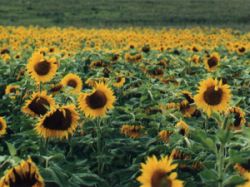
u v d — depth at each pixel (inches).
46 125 214.4
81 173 207.0
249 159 185.5
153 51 716.7
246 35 1408.7
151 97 340.2
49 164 197.5
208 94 222.5
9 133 307.7
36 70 306.8
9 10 2397.9
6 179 153.0
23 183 154.1
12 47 841.5
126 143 260.1
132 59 589.3
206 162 209.3
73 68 536.1
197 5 2935.5
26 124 250.8
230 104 241.8
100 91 237.0
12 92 378.6
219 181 174.7
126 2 2984.7
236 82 472.1
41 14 2330.2
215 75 491.5
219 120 198.4
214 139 182.9
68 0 2918.3
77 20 2213.3
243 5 2957.7
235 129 235.0
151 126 288.4
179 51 767.1
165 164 144.8
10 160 169.6
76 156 255.1
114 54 588.4
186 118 307.4
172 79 480.7
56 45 1048.8
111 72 483.8
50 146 252.2
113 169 256.1
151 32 1412.4
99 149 257.1
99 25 2069.4
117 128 283.9
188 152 216.5
